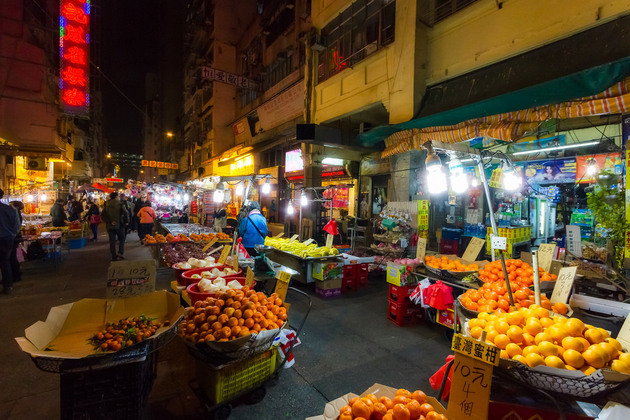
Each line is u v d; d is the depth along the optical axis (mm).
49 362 1912
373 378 3342
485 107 5109
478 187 8414
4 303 5312
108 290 2756
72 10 11344
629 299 4000
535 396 1917
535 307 2340
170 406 2826
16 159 13758
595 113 4184
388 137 8602
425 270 4789
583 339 1877
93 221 13227
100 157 51219
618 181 4871
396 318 4852
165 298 2902
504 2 5480
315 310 5441
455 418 1827
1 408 2719
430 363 3674
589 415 1740
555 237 8734
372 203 11594
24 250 8703
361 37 8625
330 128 8961
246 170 20969
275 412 2775
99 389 2129
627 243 4648
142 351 2178
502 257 2867
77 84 11469
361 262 6742
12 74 12727
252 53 20547
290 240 7828
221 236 8727
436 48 6746
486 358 1761
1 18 12469
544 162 6902
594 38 4250
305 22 14242
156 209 24250
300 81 13906
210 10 26172
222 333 2484
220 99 24719
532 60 4977
